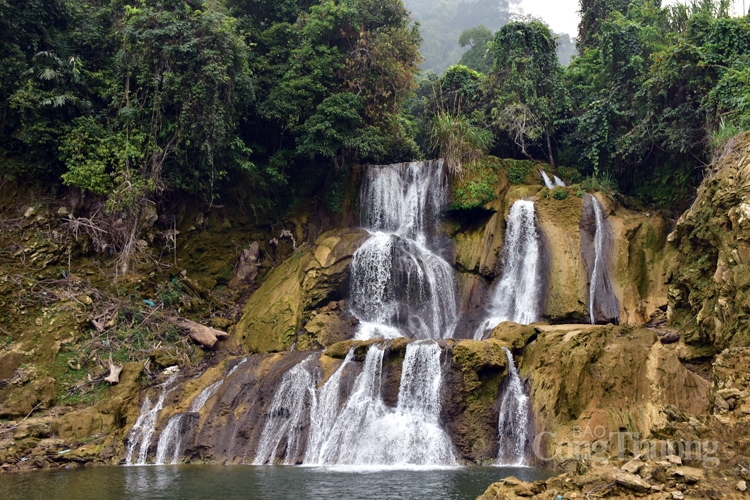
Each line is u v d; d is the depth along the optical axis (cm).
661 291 1970
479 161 2419
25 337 1764
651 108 2298
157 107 2130
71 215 2050
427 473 1275
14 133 2069
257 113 2494
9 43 2045
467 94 2945
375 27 2738
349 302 2169
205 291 2272
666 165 2312
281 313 2081
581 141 2581
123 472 1312
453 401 1497
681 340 1548
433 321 2152
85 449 1463
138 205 2109
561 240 2083
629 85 2503
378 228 2534
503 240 2219
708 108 2047
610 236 2081
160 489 1091
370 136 2541
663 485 766
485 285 2209
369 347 1655
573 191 2175
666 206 2277
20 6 2083
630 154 2406
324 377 1648
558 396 1449
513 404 1513
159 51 2144
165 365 1869
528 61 2748
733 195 1433
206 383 1712
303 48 2544
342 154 2569
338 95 2503
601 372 1462
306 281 2153
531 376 1530
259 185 2506
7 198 2025
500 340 1622
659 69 2275
